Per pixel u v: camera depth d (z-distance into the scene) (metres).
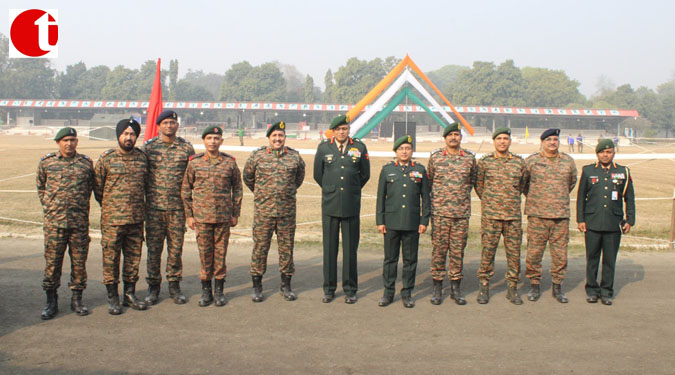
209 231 5.46
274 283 6.41
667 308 5.45
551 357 4.19
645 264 7.31
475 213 11.44
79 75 116.56
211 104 76.25
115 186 5.20
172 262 5.58
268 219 5.61
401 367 3.99
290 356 4.19
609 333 4.72
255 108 76.00
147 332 4.72
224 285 6.31
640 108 96.62
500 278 6.73
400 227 5.50
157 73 12.32
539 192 5.70
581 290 6.16
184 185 5.46
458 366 4.02
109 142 42.50
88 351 4.27
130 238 5.34
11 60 105.06
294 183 5.79
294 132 76.31
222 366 3.99
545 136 5.71
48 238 5.00
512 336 4.66
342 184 5.63
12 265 6.97
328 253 5.69
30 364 4.00
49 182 5.02
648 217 11.18
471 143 53.25
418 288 6.28
